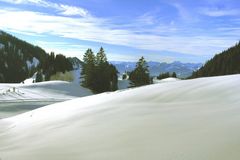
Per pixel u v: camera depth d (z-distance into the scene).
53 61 129.50
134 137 8.47
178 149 6.95
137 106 12.34
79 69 142.38
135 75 90.38
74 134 10.20
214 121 8.31
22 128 13.56
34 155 8.37
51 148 8.95
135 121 10.12
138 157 7.01
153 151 7.16
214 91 11.91
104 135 9.33
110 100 14.93
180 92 12.94
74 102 18.42
